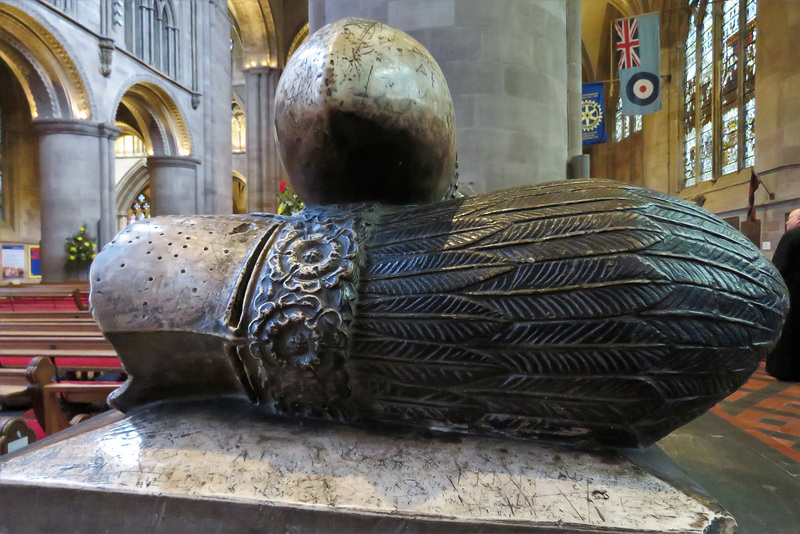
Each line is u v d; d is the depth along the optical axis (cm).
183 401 135
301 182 135
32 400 228
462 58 342
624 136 2059
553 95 370
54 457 110
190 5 1445
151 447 111
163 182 1419
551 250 103
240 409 128
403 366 108
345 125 121
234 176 2548
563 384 101
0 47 937
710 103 1359
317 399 116
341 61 121
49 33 940
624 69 941
